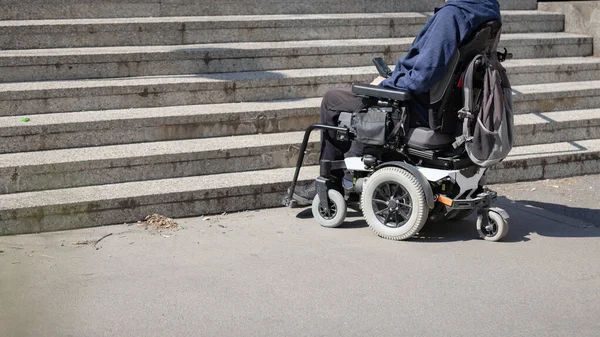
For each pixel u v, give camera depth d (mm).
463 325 3863
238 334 3740
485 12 4828
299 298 4164
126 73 6719
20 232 5164
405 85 4863
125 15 7496
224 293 4219
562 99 7449
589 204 6031
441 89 4859
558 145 6980
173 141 6148
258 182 5754
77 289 4250
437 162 5027
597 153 6840
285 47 7246
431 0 8625
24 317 3867
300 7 8109
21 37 6785
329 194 5324
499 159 4836
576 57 8375
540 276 4516
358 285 4344
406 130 5039
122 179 5695
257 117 6418
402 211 5098
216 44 7391
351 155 5324
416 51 4922
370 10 8367
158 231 5242
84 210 5277
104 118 5996
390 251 4898
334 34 7836
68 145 5887
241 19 7555
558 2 8883
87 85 6289
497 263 4715
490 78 4773
